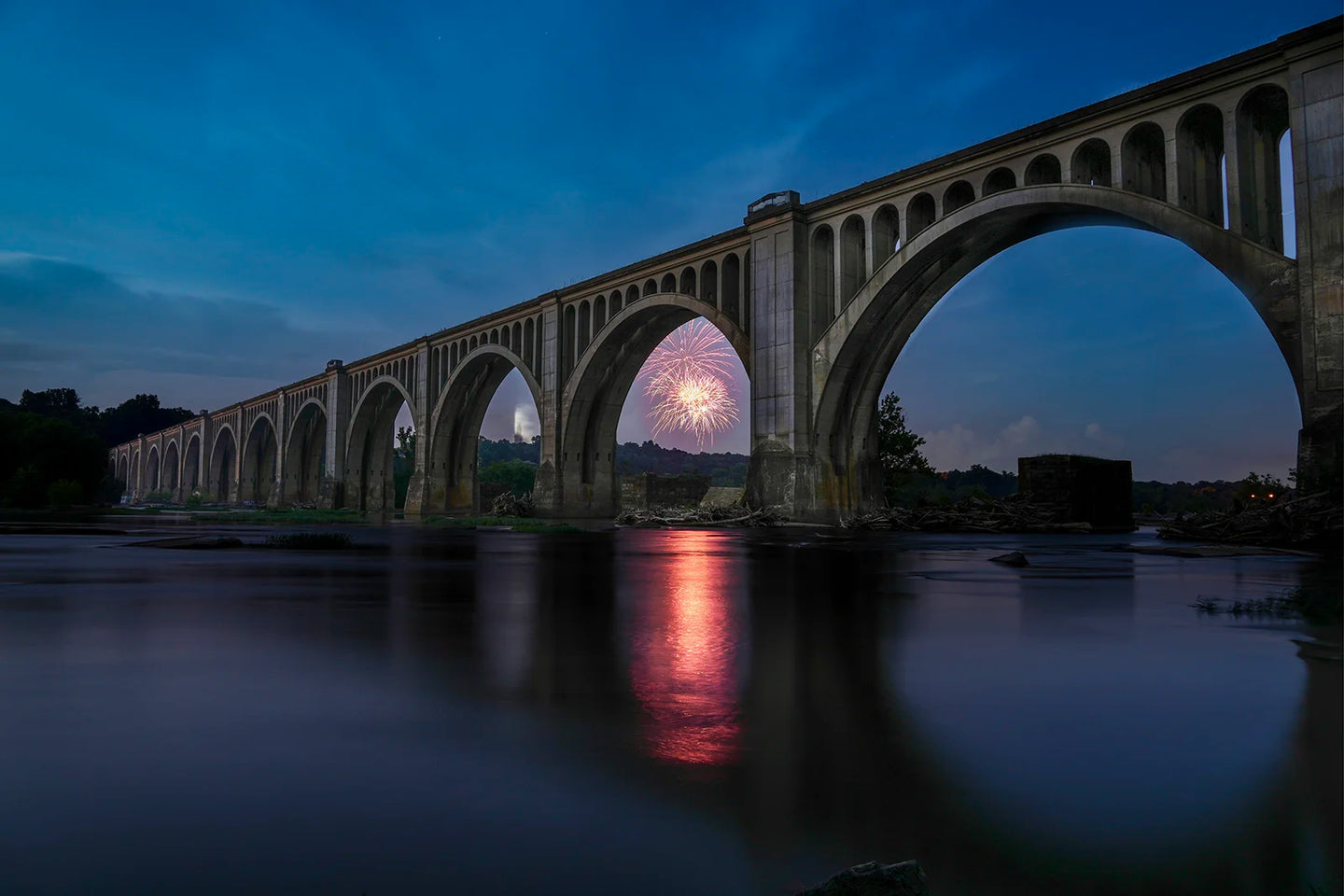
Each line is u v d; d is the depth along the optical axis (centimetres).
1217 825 267
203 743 347
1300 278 2020
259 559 1455
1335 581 1083
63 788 291
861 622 716
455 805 280
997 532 3089
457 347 5991
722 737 363
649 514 3616
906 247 2989
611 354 4681
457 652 562
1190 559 1549
